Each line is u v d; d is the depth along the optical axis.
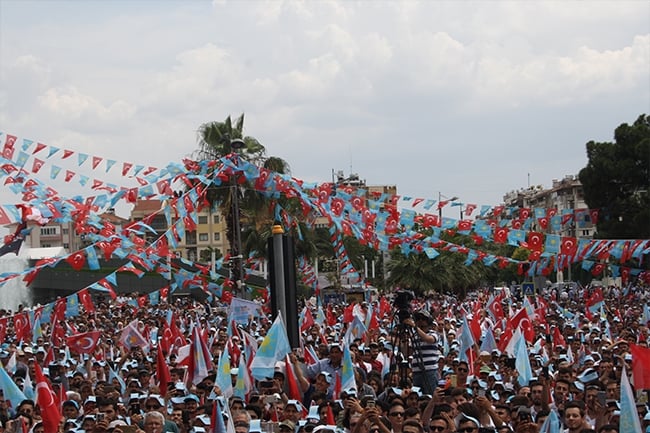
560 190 155.75
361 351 22.34
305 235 54.16
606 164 70.31
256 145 49.22
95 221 28.06
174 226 28.19
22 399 18.52
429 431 13.55
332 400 16.59
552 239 30.94
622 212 70.94
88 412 16.97
